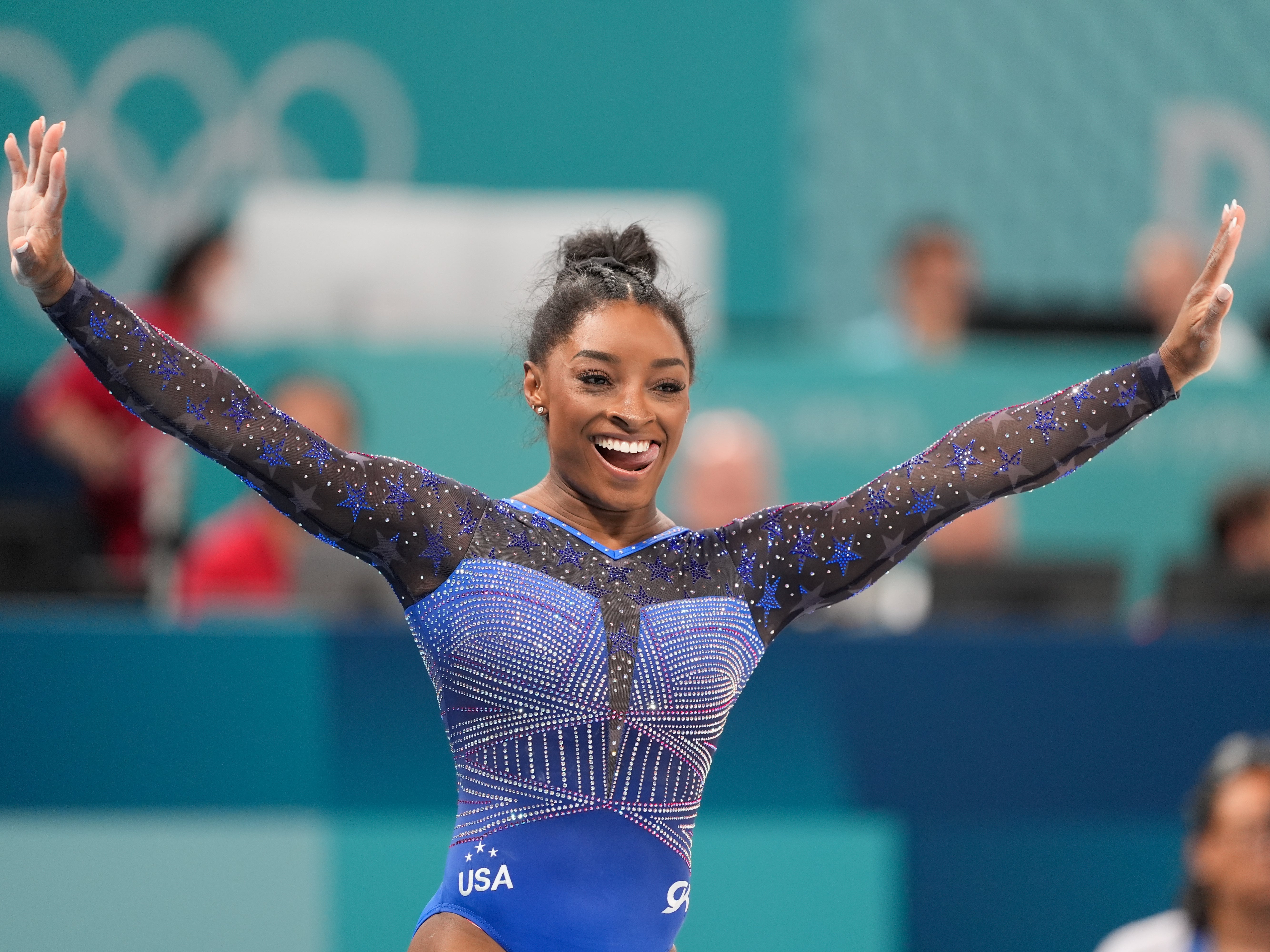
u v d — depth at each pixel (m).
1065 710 12.67
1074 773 12.66
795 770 12.44
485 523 7.15
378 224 18.97
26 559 13.98
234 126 25.98
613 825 6.96
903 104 27.83
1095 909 12.63
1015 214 28.12
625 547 7.27
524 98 26.77
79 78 25.59
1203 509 18.81
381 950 11.95
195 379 6.96
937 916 12.49
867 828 12.45
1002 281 28.03
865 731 12.50
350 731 12.04
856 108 27.67
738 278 27.39
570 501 7.29
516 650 6.91
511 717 6.96
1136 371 7.45
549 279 7.74
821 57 27.61
